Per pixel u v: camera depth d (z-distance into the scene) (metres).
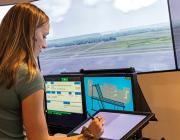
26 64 1.20
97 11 2.41
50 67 2.80
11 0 2.86
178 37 2.10
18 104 1.22
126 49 2.33
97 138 1.32
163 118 2.30
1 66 1.21
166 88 2.27
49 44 2.74
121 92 1.81
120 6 2.29
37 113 1.18
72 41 2.61
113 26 2.36
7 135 1.24
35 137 1.18
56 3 2.62
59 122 2.17
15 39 1.23
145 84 2.34
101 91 1.90
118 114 1.61
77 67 2.63
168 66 2.17
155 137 2.33
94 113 1.82
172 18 2.09
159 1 2.12
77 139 1.31
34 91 1.18
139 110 1.77
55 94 2.17
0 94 1.22
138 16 2.23
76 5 2.51
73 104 2.08
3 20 1.29
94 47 2.49
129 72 1.83
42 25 1.27
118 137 1.39
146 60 2.26
